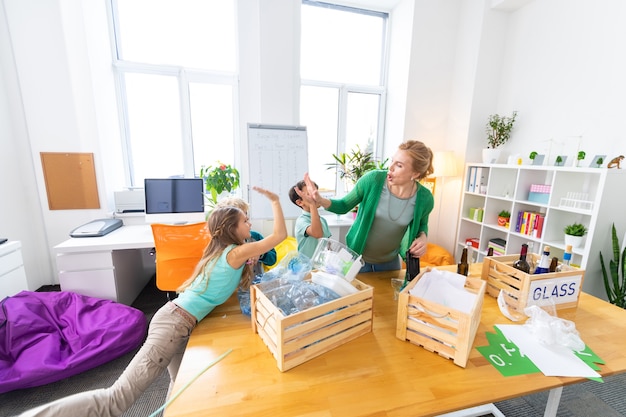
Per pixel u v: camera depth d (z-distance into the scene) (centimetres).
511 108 312
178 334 104
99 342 182
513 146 311
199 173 341
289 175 213
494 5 299
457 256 350
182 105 320
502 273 118
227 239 115
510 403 163
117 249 229
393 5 356
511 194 310
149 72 311
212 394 69
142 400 161
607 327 103
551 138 273
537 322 96
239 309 111
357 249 142
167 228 198
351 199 147
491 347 89
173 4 306
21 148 268
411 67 335
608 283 213
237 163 344
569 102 257
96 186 287
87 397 91
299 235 160
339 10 360
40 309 195
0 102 251
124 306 212
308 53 357
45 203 280
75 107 271
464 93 330
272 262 152
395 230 143
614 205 212
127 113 318
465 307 92
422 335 88
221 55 322
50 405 87
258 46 298
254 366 79
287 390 71
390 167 126
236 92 328
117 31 302
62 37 258
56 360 169
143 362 100
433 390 72
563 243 248
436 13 329
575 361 84
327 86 367
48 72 261
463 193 337
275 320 78
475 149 333
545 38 275
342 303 86
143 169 331
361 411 66
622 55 220
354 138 393
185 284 116
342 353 85
